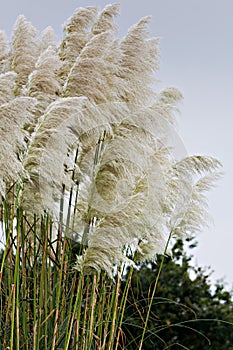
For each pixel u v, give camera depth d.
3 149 5.16
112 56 6.39
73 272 6.06
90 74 5.96
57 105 5.46
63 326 6.09
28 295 6.11
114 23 6.64
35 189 5.66
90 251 5.65
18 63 6.32
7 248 5.63
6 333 5.90
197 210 6.62
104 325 6.34
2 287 6.21
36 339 5.77
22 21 6.39
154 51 6.54
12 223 5.64
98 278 6.18
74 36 6.53
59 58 6.54
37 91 6.01
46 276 6.00
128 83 6.42
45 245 6.00
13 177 5.33
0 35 6.51
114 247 5.69
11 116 5.14
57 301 5.76
